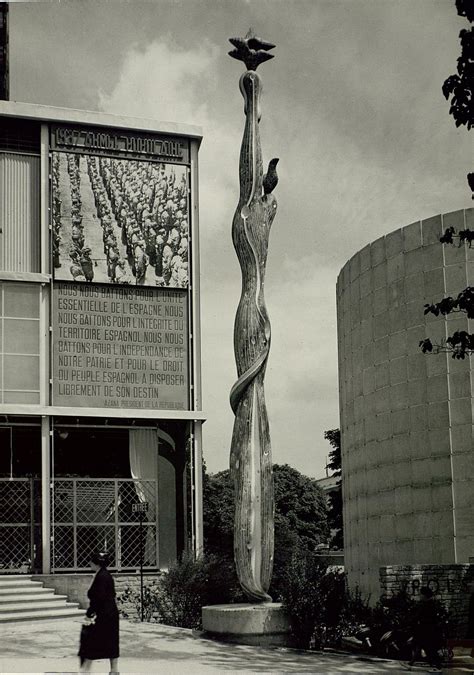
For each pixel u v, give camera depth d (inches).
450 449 897.5
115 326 996.6
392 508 957.8
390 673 531.5
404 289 962.1
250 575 671.8
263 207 716.7
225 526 2081.7
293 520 2422.5
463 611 733.9
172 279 1019.9
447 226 925.8
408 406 945.5
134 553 973.8
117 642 448.1
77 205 999.0
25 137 995.9
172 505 995.3
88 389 979.9
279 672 516.4
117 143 1022.4
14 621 765.3
